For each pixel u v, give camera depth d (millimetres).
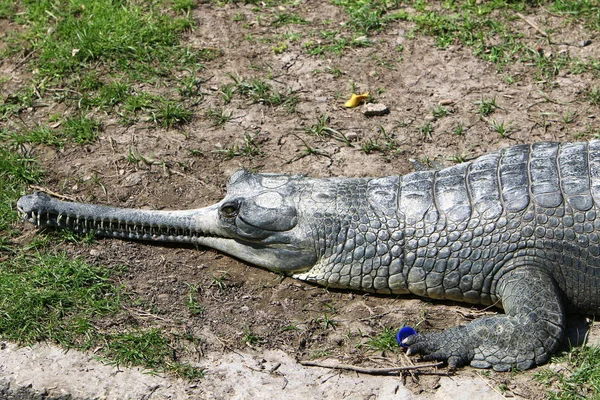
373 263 8195
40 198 8961
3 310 8047
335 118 10594
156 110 10727
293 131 10438
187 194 9641
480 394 7117
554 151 8195
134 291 8391
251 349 7730
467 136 10227
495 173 8125
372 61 11445
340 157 10016
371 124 10484
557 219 7707
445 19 11945
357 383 7309
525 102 10672
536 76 11055
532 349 7336
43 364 7613
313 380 7371
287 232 8406
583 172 7875
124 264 8734
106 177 9891
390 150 10086
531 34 11727
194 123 10633
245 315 8133
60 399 7359
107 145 10336
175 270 8695
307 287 8492
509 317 7477
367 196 8359
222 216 8602
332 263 8336
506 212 7832
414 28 11906
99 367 7566
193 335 7867
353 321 8016
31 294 8172
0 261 8727
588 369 7168
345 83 11125
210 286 8492
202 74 11320
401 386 7250
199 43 11812
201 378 7430
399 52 11578
